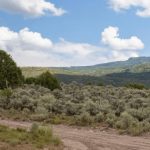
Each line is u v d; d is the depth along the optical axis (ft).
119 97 179.52
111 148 71.87
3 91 166.30
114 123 104.58
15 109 144.97
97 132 96.02
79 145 73.26
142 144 77.77
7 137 67.67
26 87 220.23
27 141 66.44
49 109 136.46
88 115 113.60
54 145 67.82
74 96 175.94
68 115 129.80
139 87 288.10
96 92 198.49
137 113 112.37
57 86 238.68
